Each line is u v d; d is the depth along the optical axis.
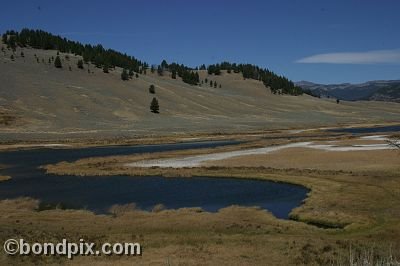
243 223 34.31
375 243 27.98
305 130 150.38
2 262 24.27
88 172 61.69
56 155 84.50
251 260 24.55
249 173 57.69
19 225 34.16
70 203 43.97
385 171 55.56
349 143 90.62
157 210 39.88
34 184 54.38
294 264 23.62
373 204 39.12
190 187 50.91
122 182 54.78
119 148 97.25
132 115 171.38
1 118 133.50
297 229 32.69
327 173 55.78
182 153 80.56
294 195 46.00
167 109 194.12
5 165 71.25
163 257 25.33
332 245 27.52
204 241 29.12
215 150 84.12
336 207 38.75
